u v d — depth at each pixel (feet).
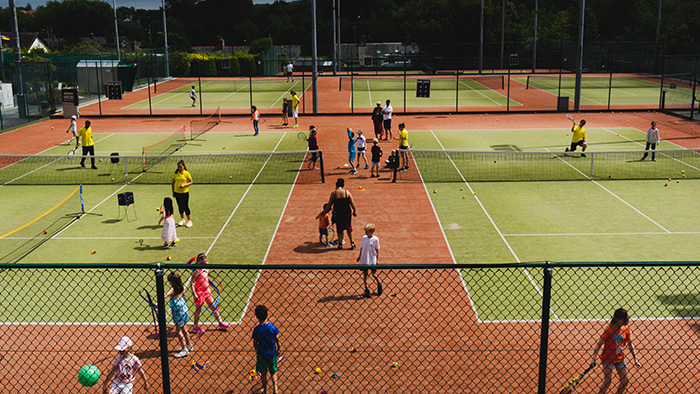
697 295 39.37
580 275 42.75
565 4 355.77
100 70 163.73
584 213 57.93
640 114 122.31
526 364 31.24
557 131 103.14
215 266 21.49
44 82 146.92
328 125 112.37
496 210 59.16
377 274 43.24
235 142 96.48
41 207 62.18
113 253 48.55
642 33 254.27
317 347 33.22
